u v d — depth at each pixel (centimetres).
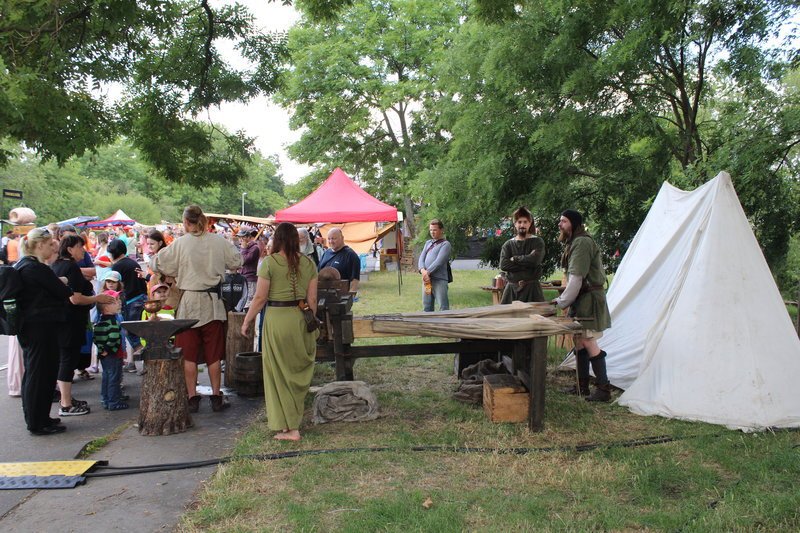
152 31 839
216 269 575
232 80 948
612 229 1210
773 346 516
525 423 511
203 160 1020
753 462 415
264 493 376
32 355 495
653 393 547
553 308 567
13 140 644
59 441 487
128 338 751
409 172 2439
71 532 330
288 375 475
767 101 796
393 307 1295
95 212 5753
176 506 363
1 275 478
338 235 774
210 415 563
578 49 997
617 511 344
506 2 762
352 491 377
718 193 569
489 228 1337
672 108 1103
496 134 1101
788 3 770
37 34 609
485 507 352
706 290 537
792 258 1288
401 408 567
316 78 2478
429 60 2314
